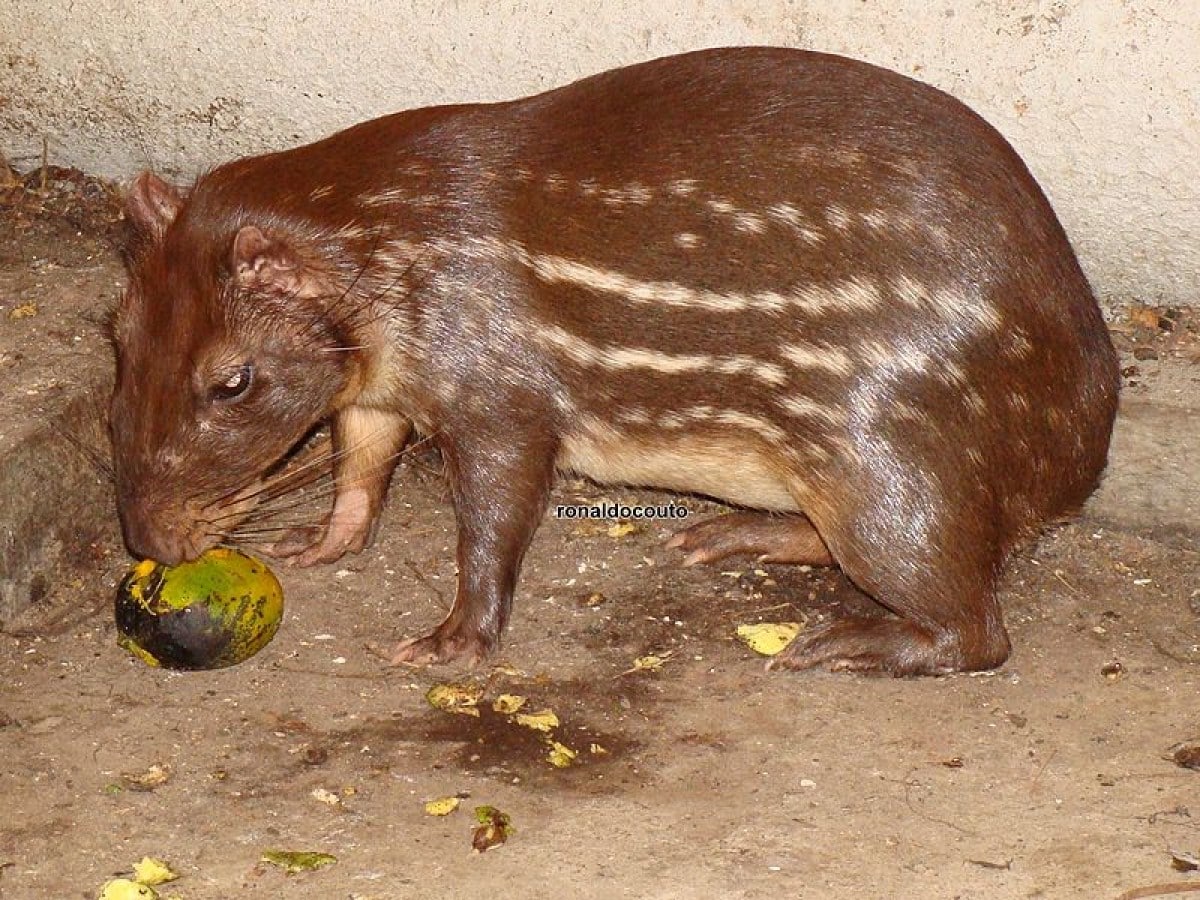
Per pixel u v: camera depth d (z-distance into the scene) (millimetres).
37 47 9922
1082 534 8602
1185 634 7883
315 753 7004
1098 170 8586
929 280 7043
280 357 7180
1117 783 6793
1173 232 8672
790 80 7273
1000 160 7191
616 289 7234
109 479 8414
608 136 7285
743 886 6188
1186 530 8547
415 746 7055
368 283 7266
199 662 7387
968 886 6195
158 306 7098
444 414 7457
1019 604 8078
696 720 7234
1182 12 8156
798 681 7496
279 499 8688
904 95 7234
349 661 7645
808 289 7125
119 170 10141
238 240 6918
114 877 6270
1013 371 7117
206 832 6527
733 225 7141
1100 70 8352
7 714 7227
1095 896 6137
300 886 6211
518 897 6145
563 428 7531
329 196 7301
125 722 7191
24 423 8000
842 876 6250
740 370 7289
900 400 7117
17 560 7883
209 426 7164
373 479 8273
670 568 8359
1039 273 7129
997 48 8430
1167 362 8656
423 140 7391
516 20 9047
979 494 7215
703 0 8703
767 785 6801
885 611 8039
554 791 6777
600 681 7508
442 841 6461
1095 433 7449
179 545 7266
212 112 9820
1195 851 6371
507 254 7273
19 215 9914
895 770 6891
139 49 9766
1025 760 6949
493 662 7637
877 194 7066
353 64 9438
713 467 7605
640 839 6469
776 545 8344
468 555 7621
